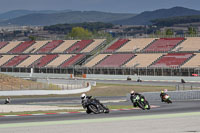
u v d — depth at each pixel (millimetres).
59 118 83375
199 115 85875
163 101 123125
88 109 90938
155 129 67188
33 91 192250
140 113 91375
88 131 65938
